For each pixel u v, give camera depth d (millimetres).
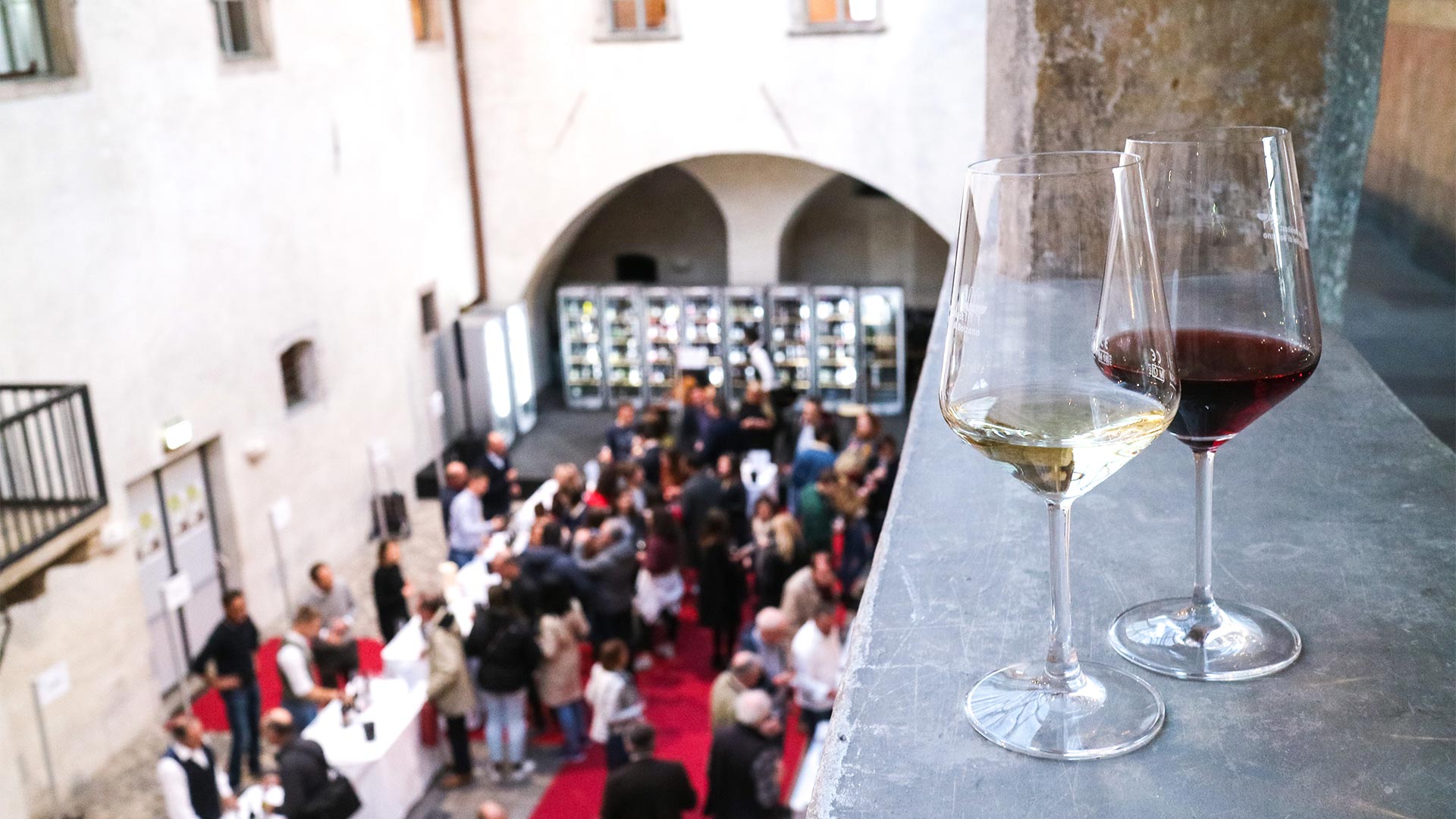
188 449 11078
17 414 8219
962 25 15461
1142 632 1316
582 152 16953
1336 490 1703
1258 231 1315
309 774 7645
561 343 19766
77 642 9617
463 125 17000
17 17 9242
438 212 16281
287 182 12586
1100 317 1134
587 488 13500
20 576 8078
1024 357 1149
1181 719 1167
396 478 15156
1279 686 1214
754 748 7066
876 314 19219
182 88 10914
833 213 20312
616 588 10312
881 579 1507
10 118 8984
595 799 9133
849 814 1065
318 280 13234
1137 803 1053
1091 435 1119
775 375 19047
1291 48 2572
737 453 14203
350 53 13859
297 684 8750
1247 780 1075
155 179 10570
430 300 16281
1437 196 2100
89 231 9781
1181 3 2627
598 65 16578
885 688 1256
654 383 20016
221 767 9898
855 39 15828
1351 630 1317
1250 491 1721
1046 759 1113
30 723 9148
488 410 17297
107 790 9609
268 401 12312
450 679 8938
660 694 10641
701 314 19703
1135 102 2725
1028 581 1469
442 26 16250
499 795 9227
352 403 14023
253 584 12078
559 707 9477
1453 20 2006
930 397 2201
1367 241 2369
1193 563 1499
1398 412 1984
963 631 1358
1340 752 1107
